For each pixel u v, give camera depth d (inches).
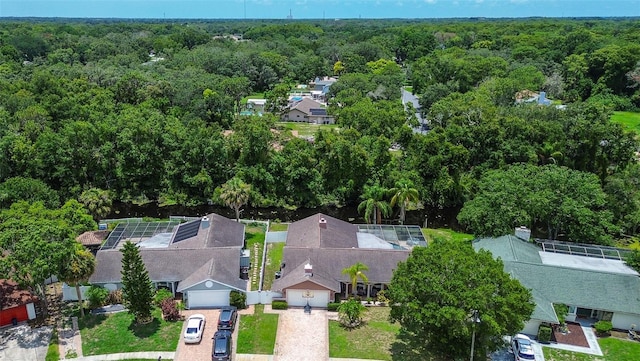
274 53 7003.0
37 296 1660.9
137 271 1556.3
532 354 1422.2
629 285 1668.3
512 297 1304.1
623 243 2317.9
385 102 4210.1
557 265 1770.4
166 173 2957.7
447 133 2940.5
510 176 2272.4
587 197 2149.4
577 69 5467.5
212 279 1691.7
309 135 4116.6
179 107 4229.8
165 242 2041.1
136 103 4266.7
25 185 2315.5
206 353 1471.5
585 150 2827.3
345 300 1784.0
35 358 1446.9
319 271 1788.9
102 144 2901.1
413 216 2832.2
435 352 1496.1
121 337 1544.0
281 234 2279.8
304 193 2928.2
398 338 1568.7
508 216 2055.9
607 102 5014.8
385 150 2925.7
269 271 1998.0
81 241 2041.1
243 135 3041.3
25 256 1478.8
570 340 1561.3
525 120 3004.4
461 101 3563.0
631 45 5423.2
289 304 1740.9
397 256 1865.2
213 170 2930.6
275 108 4909.0
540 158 2832.2
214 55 6250.0
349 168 2881.4
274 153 3004.4
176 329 1590.8
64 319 1644.9
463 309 1290.6
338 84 5251.0
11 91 3850.9
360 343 1539.1
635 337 1578.5
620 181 2460.6
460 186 2787.9
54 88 3909.9
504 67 5442.9
